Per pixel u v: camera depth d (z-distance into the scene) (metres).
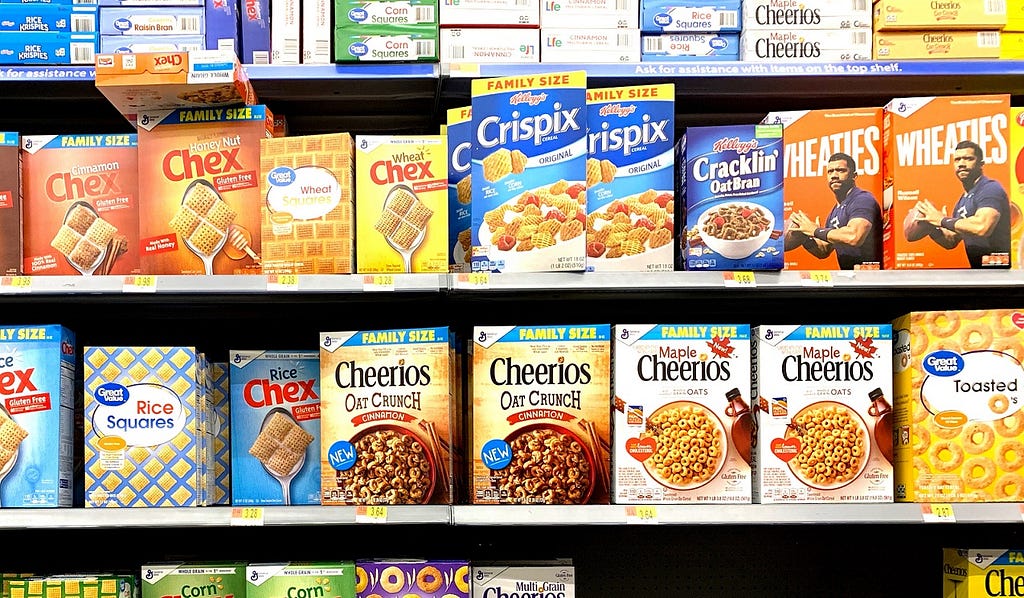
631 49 2.09
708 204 1.98
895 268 1.96
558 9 2.09
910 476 1.96
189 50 1.98
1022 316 1.96
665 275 1.96
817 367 1.98
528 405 1.98
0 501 1.96
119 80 1.92
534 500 1.96
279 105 2.24
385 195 2.00
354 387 1.99
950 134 1.98
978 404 1.96
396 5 2.05
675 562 2.40
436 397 1.97
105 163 2.05
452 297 2.11
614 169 2.00
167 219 2.01
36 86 2.11
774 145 1.98
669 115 2.00
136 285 1.95
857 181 2.01
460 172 2.06
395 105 2.26
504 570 1.99
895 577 2.40
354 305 2.27
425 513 1.94
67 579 1.97
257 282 1.96
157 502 1.97
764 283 1.95
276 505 2.03
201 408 2.02
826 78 2.10
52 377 1.99
